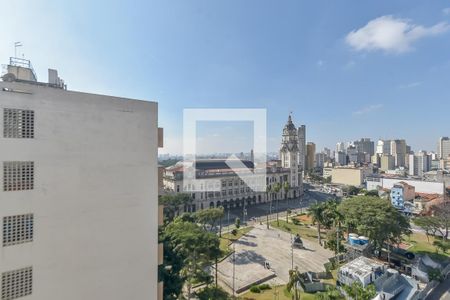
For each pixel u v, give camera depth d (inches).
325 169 7145.7
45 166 647.1
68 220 681.6
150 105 845.8
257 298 1371.8
